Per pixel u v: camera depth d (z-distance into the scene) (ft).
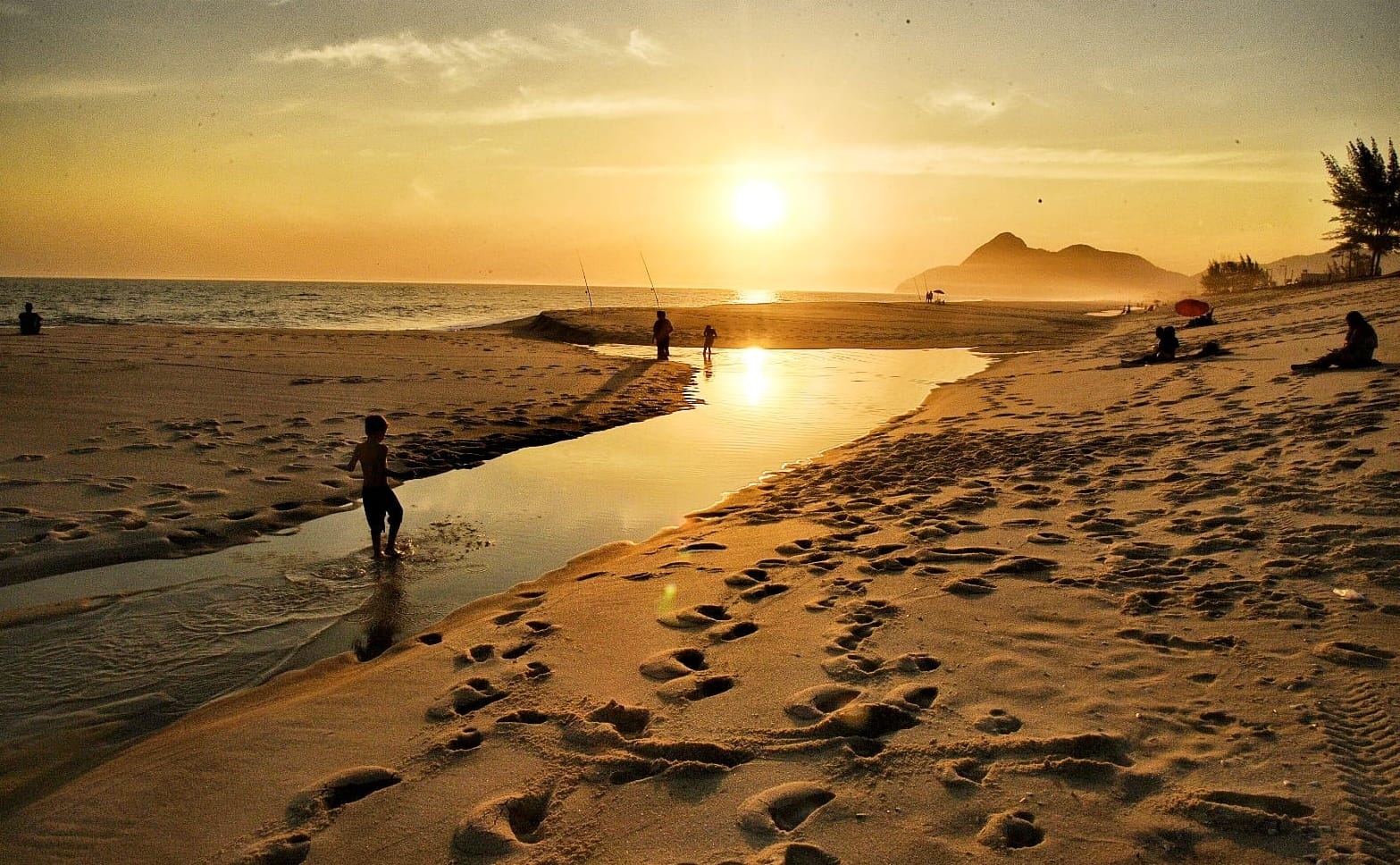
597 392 57.16
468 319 193.57
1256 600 14.94
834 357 91.40
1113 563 17.99
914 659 13.96
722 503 28.78
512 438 40.73
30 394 45.96
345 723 13.16
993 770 10.34
